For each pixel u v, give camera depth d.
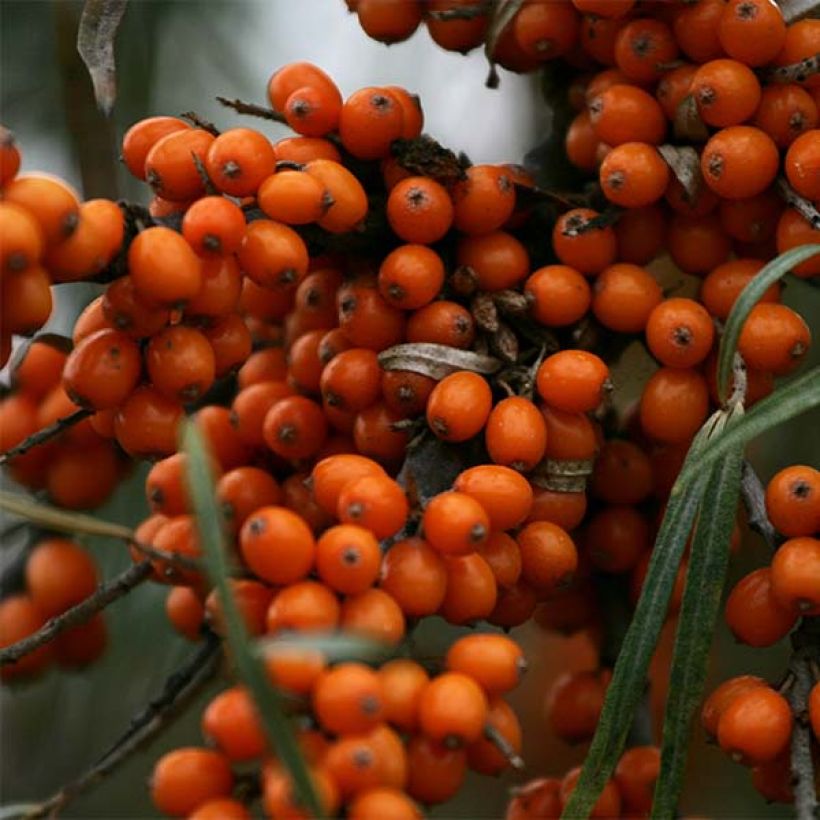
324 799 0.29
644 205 0.34
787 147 0.34
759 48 0.33
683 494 0.32
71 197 0.30
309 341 0.34
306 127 0.33
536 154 0.37
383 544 0.32
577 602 0.36
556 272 0.34
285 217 0.32
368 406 0.34
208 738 0.30
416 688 0.30
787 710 0.31
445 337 0.33
